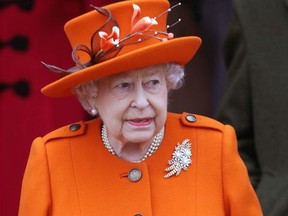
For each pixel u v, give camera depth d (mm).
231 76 15008
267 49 14547
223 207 11539
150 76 11062
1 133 16875
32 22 16844
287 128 14219
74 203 11508
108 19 11109
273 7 14625
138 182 11531
